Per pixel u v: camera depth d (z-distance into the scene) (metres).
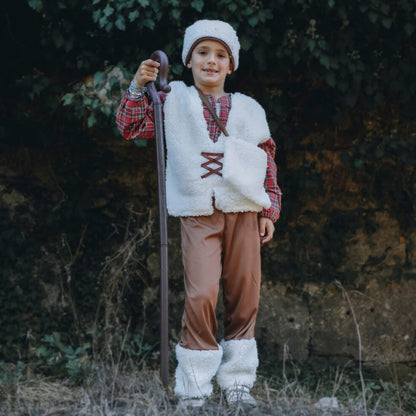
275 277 4.96
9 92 4.62
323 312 4.96
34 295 4.61
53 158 4.78
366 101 4.60
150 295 4.83
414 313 5.04
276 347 4.88
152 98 2.63
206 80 2.84
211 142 2.77
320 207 5.01
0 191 4.66
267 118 4.66
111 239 4.81
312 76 4.30
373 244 5.04
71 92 4.11
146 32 4.05
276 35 4.16
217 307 4.82
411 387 4.44
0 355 4.45
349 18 4.14
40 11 3.93
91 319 4.68
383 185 5.05
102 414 2.60
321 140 4.95
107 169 4.86
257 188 2.79
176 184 2.82
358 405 3.07
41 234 4.71
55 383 4.02
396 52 4.36
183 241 2.82
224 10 3.85
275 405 2.83
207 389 2.73
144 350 4.59
